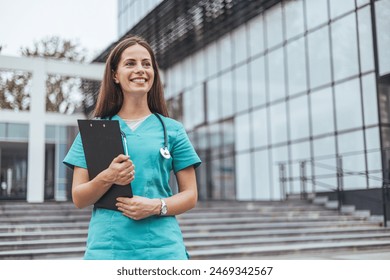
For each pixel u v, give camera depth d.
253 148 20.73
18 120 19.91
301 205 16.66
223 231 13.18
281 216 15.36
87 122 2.18
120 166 2.07
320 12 17.72
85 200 2.15
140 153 2.24
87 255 2.17
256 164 20.53
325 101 17.34
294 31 18.92
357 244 11.28
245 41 21.42
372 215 14.51
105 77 2.42
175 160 2.37
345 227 13.84
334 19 17.06
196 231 12.98
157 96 2.52
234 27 21.89
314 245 11.44
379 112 15.02
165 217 2.25
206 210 15.24
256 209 15.80
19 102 21.38
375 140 15.19
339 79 16.73
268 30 20.22
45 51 22.11
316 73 17.78
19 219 13.05
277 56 19.72
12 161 27.39
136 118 2.40
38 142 20.14
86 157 2.17
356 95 16.02
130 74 2.32
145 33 21.94
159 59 24.92
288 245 11.85
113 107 2.42
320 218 14.66
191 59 24.78
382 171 14.60
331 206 16.16
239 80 21.69
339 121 16.66
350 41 16.33
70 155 2.28
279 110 19.47
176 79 25.83
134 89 2.32
